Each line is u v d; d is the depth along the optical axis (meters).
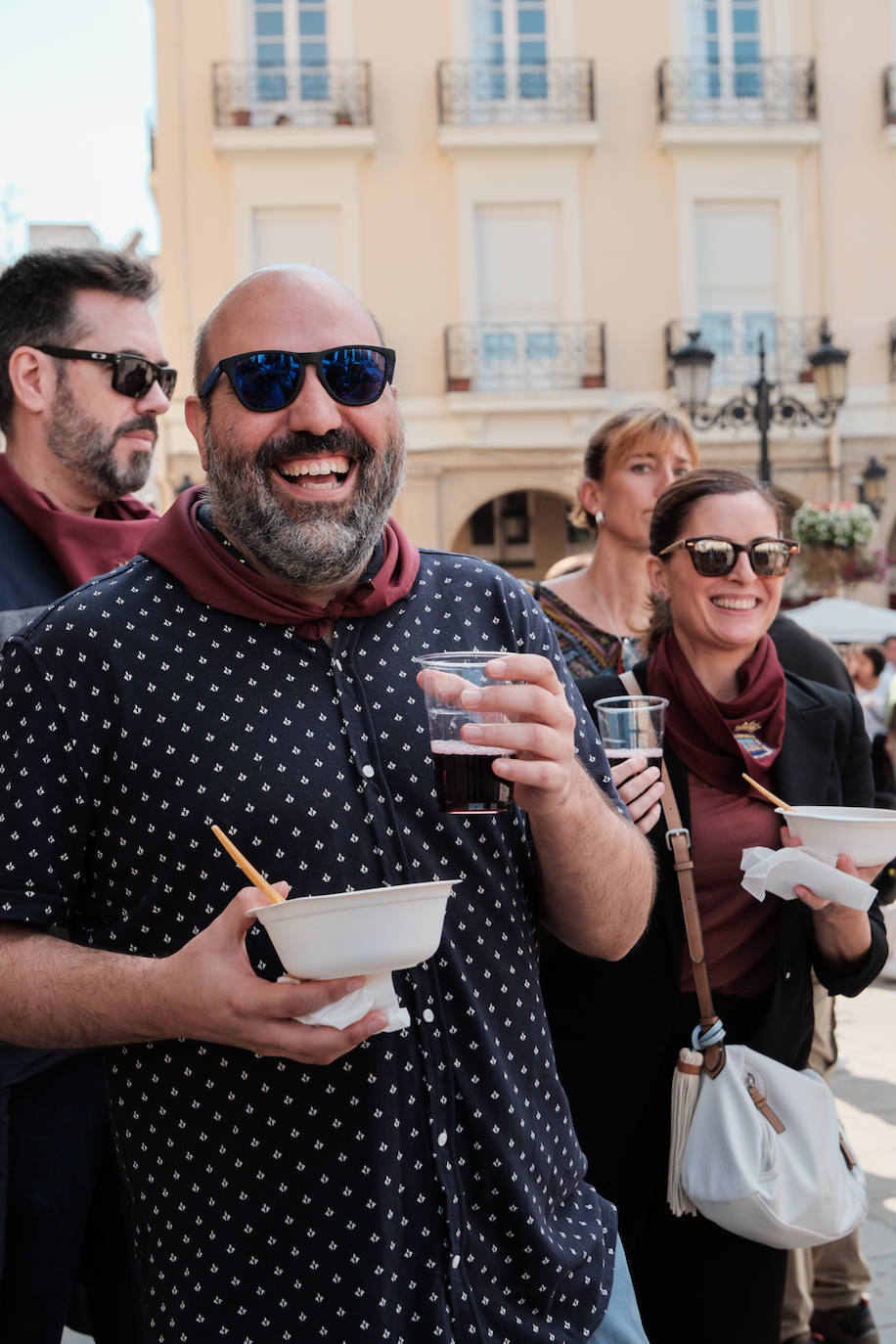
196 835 1.66
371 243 16.95
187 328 16.80
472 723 1.56
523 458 17.23
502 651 1.75
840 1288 3.34
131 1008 1.50
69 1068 2.27
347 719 1.72
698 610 2.71
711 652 2.75
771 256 17.47
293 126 16.73
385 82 17.00
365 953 1.40
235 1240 1.63
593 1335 1.82
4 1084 2.19
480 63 17.03
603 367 17.06
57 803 1.67
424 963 1.69
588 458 3.79
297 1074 1.63
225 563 1.72
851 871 2.31
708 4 17.27
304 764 1.69
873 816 2.43
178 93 16.81
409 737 1.75
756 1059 2.44
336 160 16.83
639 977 2.52
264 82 16.89
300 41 16.95
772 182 17.33
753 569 2.66
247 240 16.80
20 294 2.55
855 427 17.42
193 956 1.47
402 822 1.71
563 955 2.54
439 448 17.14
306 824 1.66
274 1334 1.61
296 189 16.81
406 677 1.79
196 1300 1.64
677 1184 2.43
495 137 16.86
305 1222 1.62
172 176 16.78
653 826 2.55
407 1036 1.66
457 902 1.73
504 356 17.19
